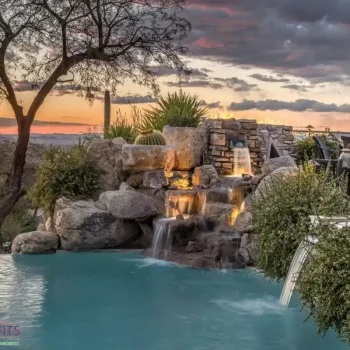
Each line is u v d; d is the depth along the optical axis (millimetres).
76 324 6469
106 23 6512
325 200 7828
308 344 5789
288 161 11711
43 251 11203
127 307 7230
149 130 13312
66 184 12531
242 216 10133
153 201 11844
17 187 6375
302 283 5895
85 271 9492
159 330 6262
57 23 6484
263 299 7625
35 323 6500
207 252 10242
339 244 5578
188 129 13625
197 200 11828
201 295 7879
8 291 8031
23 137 6316
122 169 12773
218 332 6211
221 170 13562
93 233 11461
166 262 10281
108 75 6578
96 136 16312
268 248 7980
